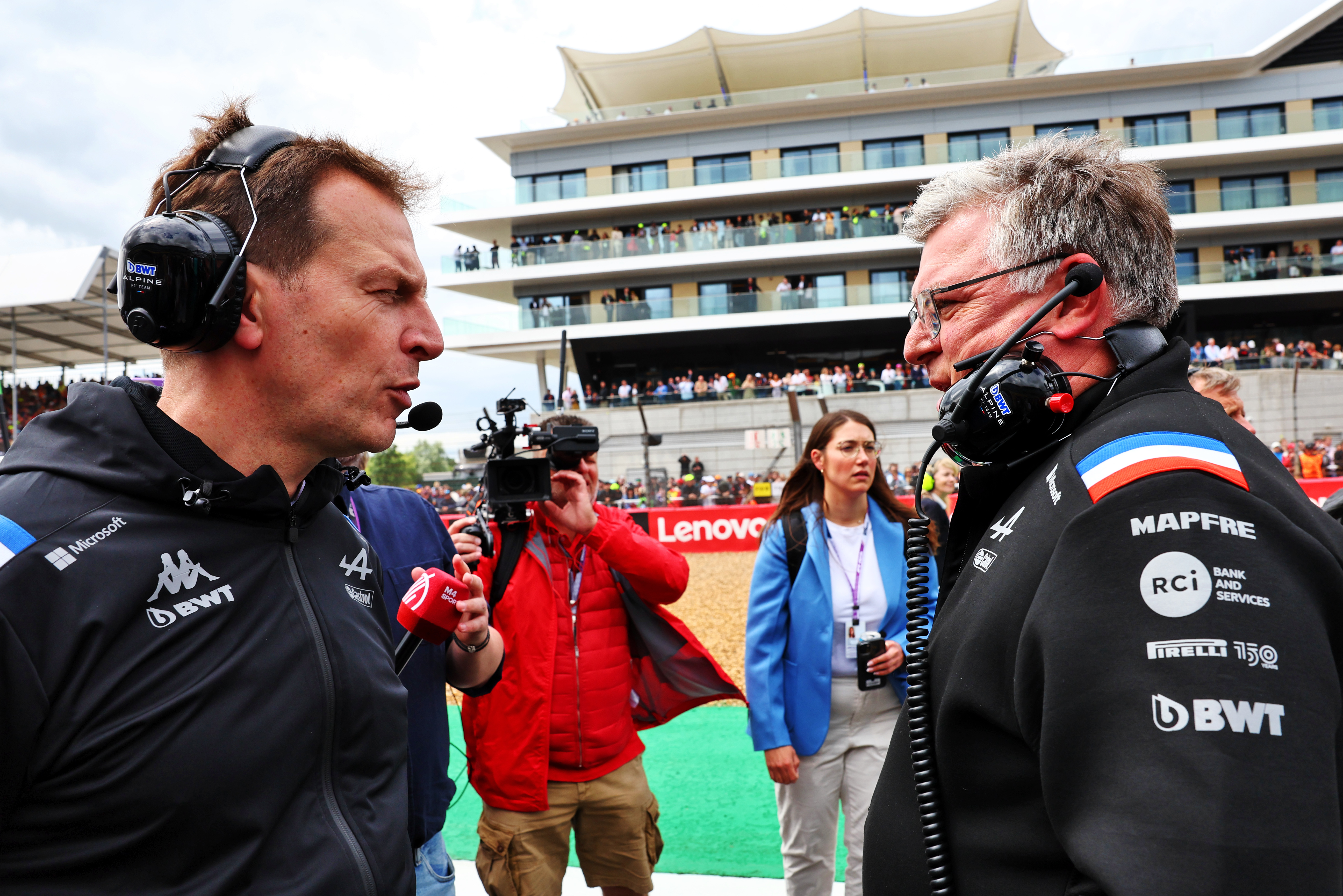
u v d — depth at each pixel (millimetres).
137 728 874
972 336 1081
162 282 941
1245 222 26609
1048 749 763
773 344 30422
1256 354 23922
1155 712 696
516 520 2309
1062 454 935
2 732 807
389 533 2061
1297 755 654
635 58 32031
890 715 2662
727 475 23172
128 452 950
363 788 1089
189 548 963
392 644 1292
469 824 3873
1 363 23391
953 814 931
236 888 913
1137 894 643
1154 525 757
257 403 1029
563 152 31172
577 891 3184
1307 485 11625
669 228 30031
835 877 3275
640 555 2508
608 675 2539
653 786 4227
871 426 2771
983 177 1094
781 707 2639
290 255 1008
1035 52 31922
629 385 30172
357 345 1047
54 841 853
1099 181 1016
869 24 30172
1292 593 707
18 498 899
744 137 30172
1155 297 1003
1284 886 622
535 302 30469
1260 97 27422
